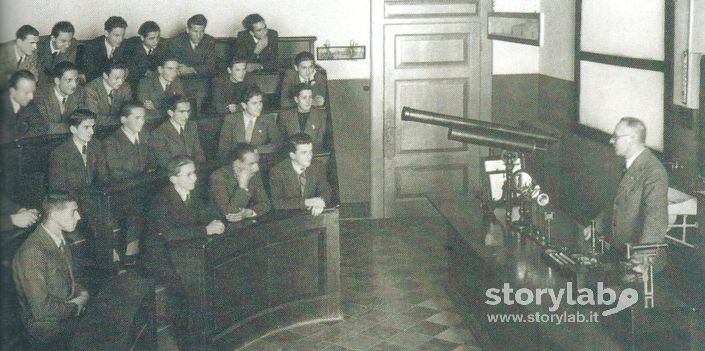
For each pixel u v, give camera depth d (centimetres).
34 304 451
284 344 582
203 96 781
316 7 916
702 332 415
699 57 554
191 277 529
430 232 895
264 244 585
